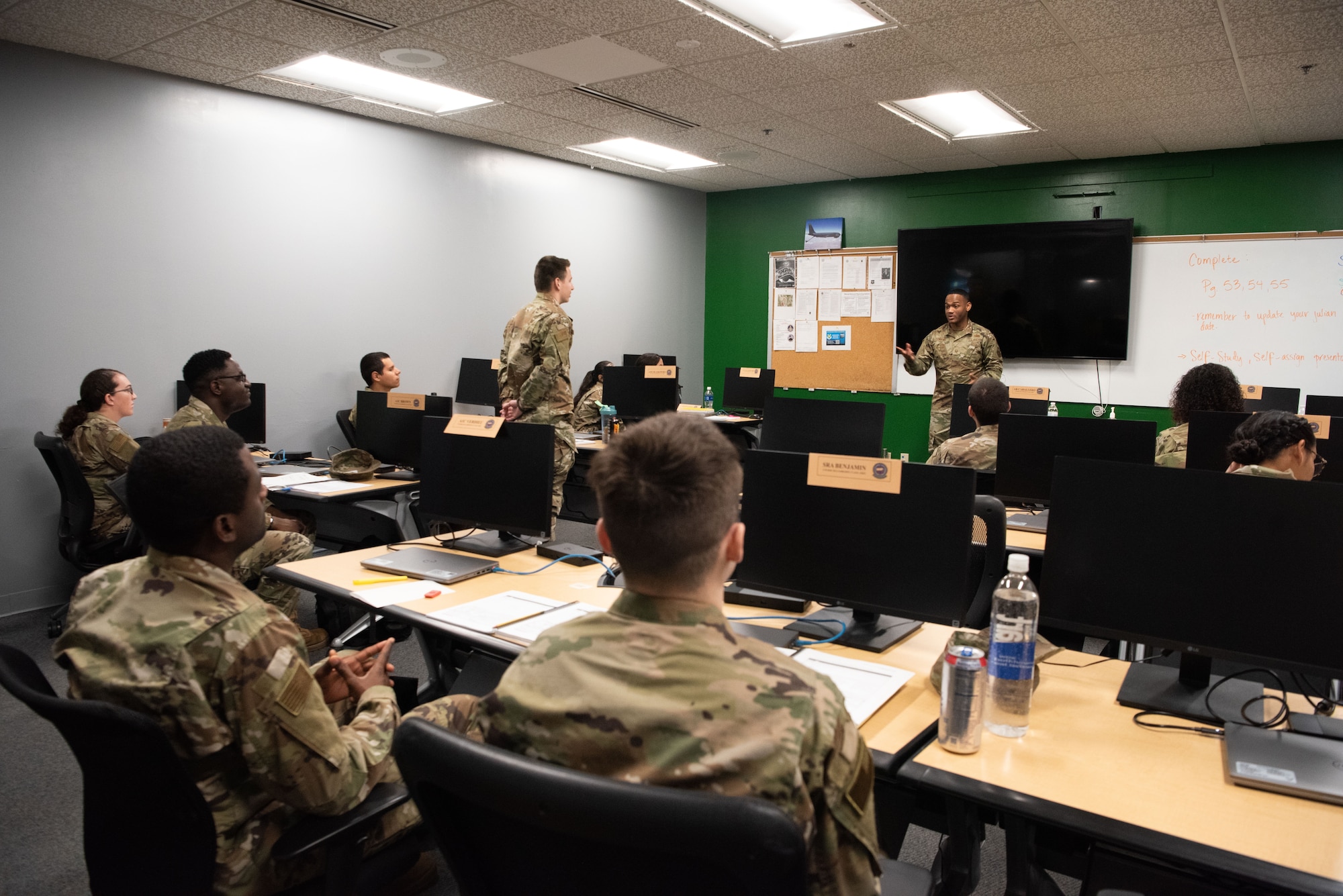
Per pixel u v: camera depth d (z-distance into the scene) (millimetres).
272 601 2924
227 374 3549
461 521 2510
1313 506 1321
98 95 4180
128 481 1193
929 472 1682
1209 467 3252
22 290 3971
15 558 4031
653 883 759
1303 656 1325
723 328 8352
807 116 5391
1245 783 1184
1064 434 2998
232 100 4719
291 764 1184
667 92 4883
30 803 2312
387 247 5551
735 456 917
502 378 4387
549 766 719
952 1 3541
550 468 2340
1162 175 6227
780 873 649
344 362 5363
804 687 812
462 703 1077
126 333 4348
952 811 1339
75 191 4121
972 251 6883
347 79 4738
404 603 2039
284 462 4570
